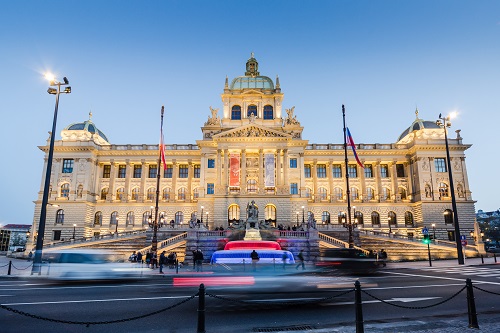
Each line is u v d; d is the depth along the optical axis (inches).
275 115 3469.5
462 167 3203.7
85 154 3248.0
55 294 722.8
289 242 1974.7
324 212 3272.6
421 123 3430.1
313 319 501.7
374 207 3265.3
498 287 807.7
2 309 566.3
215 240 1988.2
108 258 941.8
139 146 3420.3
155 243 1668.3
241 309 567.8
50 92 1304.1
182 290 769.6
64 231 3053.6
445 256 2096.5
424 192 3144.7
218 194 2957.7
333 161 3395.7
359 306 420.2
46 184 1202.6
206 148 3171.8
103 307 583.2
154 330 450.9
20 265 1635.1
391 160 3378.4
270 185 2967.5
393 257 2052.2
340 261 1017.5
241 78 3693.4
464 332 421.7
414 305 599.5
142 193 3292.3
